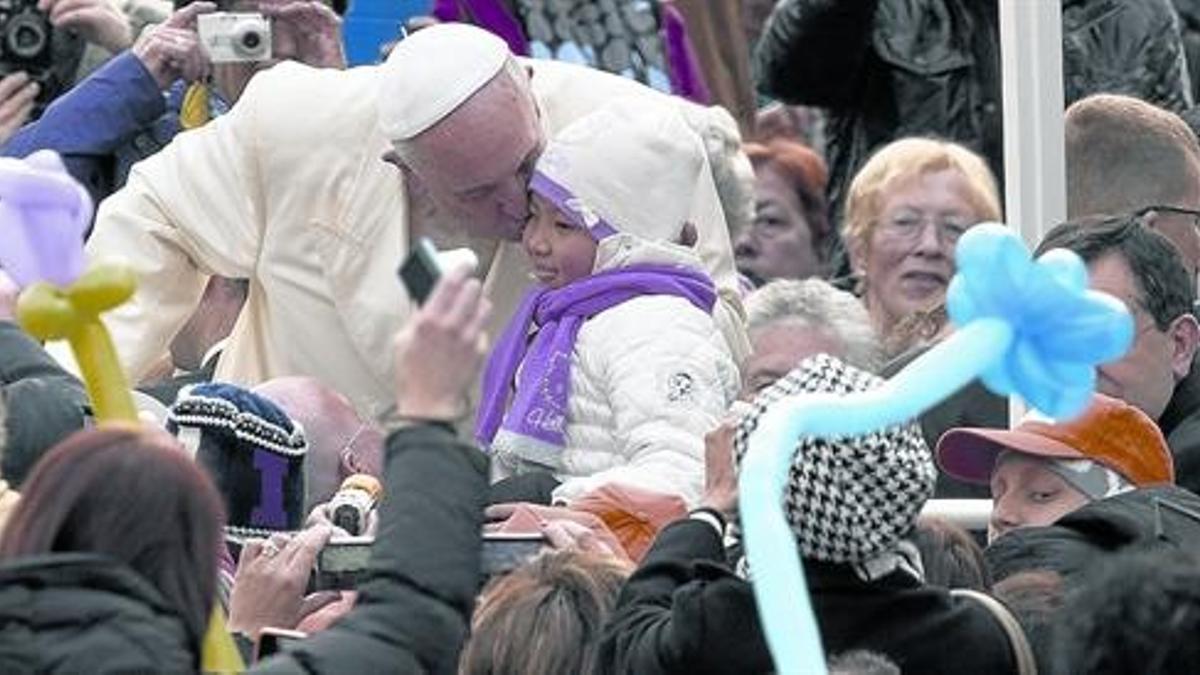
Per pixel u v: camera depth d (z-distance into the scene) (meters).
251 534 13.51
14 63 18.27
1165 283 13.89
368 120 15.79
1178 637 10.15
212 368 16.56
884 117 20.02
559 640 11.70
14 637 9.41
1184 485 13.90
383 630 9.83
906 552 11.66
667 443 14.16
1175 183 16.12
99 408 10.22
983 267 9.51
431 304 9.92
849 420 9.41
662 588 11.62
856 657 10.37
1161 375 13.92
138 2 19.19
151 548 9.64
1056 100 15.53
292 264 15.89
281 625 12.74
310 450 14.53
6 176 10.15
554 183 14.65
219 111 17.48
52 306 10.13
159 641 9.48
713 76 21.23
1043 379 9.58
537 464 14.45
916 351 15.41
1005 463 13.34
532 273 15.38
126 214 16.03
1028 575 11.82
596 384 14.43
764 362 15.07
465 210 14.95
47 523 9.64
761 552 9.20
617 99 15.02
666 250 14.61
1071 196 16.19
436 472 9.94
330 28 17.55
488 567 12.58
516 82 14.89
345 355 15.86
